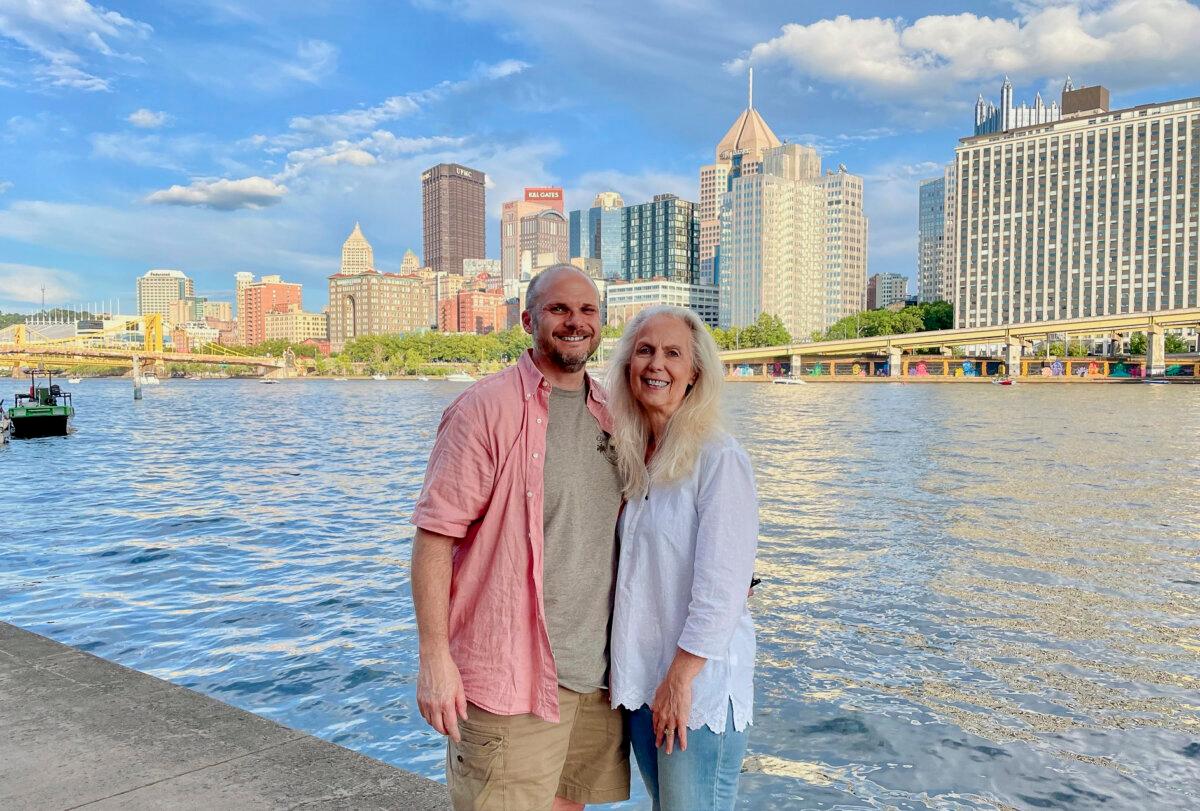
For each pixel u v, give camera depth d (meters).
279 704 7.29
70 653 4.63
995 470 25.69
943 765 6.25
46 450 34.66
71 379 180.00
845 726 6.91
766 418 53.22
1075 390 97.94
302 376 190.88
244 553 13.69
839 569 12.56
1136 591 11.35
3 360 121.12
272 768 3.35
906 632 9.46
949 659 8.55
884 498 20.05
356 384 155.88
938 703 7.41
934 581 11.81
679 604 2.42
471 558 2.38
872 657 8.61
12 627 5.09
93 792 3.13
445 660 2.27
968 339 121.06
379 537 15.03
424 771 6.08
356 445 36.44
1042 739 6.73
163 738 3.60
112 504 19.48
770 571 12.41
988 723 7.00
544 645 2.34
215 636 9.18
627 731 2.60
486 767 2.37
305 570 12.37
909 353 142.75
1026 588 11.48
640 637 2.46
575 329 2.30
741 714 2.43
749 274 194.75
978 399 79.00
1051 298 160.38
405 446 35.81
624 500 2.55
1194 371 108.31
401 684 7.69
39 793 3.11
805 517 17.34
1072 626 9.74
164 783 3.21
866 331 156.25
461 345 187.00
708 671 2.37
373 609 10.18
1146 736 6.81
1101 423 47.06
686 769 2.37
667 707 2.33
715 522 2.34
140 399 92.38
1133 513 17.91
